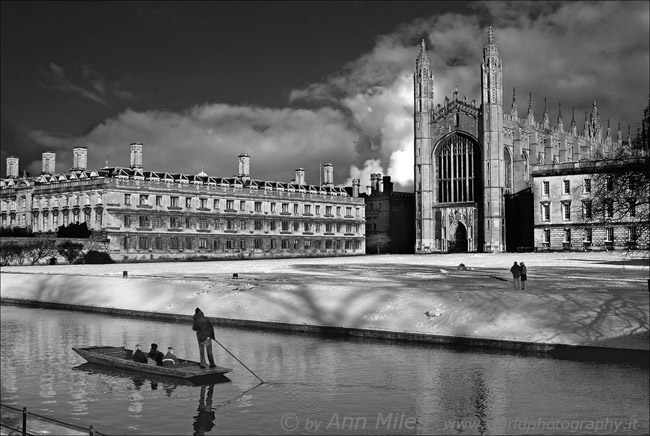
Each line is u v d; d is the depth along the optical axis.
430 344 38.62
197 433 23.81
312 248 171.88
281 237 163.50
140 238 134.38
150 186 137.12
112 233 129.25
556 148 191.38
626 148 71.81
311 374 31.56
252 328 45.88
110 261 127.31
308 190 177.25
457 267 85.62
